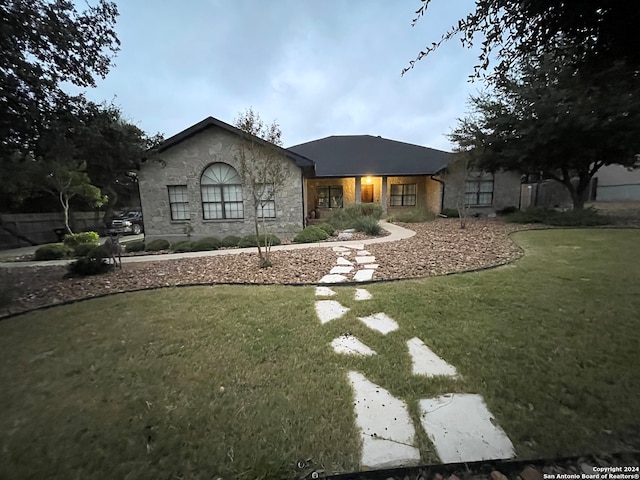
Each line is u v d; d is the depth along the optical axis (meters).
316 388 2.10
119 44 5.80
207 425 1.77
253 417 1.82
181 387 2.15
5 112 4.71
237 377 2.25
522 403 1.86
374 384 2.14
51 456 1.57
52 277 5.85
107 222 16.75
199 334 3.01
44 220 14.08
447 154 18.09
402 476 1.43
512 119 10.20
